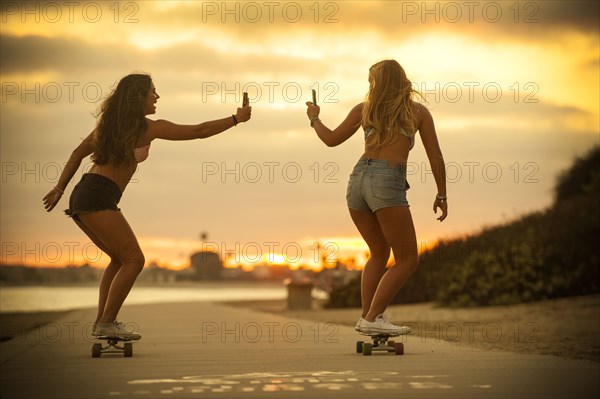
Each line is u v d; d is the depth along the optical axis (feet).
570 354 34.12
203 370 24.40
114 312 28.91
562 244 76.79
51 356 28.91
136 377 22.90
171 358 28.07
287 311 80.74
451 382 21.65
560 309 60.75
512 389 20.53
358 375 23.06
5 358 28.25
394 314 67.05
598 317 53.98
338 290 95.81
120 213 28.99
